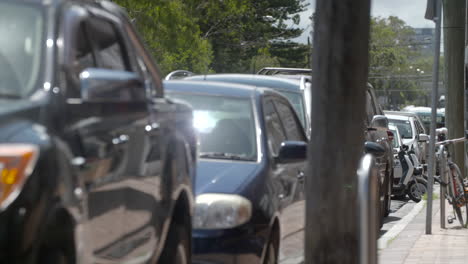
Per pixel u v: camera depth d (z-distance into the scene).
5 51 6.90
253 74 21.36
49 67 6.79
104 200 7.14
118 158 7.44
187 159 9.67
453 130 37.75
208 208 11.60
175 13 53.38
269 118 14.20
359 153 9.30
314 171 9.33
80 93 7.00
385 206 28.81
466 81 38.72
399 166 39.12
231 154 13.12
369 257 7.82
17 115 6.25
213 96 14.26
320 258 9.32
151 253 8.62
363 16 9.27
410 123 50.44
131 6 51.19
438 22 23.05
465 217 26.69
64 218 6.28
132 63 8.88
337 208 9.26
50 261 6.14
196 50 68.81
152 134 8.42
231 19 103.38
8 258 5.71
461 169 37.78
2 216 5.70
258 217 11.88
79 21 7.48
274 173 12.98
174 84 14.64
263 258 11.92
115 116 7.42
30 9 7.21
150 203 8.41
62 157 6.27
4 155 5.84
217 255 11.43
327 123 9.27
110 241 7.34
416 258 18.47
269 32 114.19
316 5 9.34
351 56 9.24
